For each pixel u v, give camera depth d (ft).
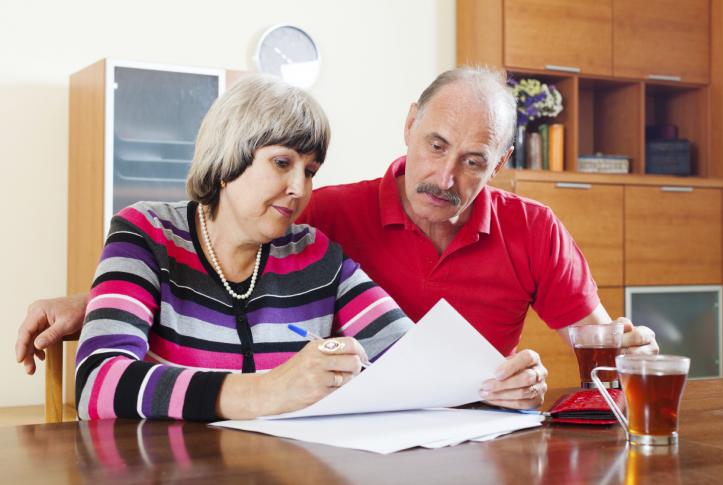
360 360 3.54
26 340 4.54
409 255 5.93
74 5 13.19
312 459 2.88
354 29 14.88
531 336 13.83
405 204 5.93
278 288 4.76
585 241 14.49
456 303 6.00
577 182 14.43
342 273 5.06
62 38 13.15
